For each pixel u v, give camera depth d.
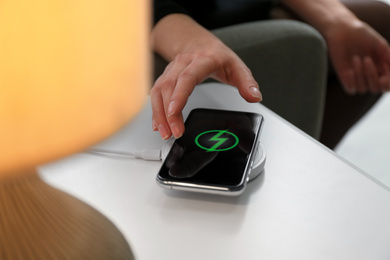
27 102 0.29
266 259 0.45
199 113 0.63
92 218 0.42
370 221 0.49
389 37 1.35
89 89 0.31
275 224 0.49
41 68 0.28
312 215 0.50
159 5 1.01
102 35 0.30
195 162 0.54
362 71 1.25
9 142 0.29
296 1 1.32
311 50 1.06
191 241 0.48
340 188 0.53
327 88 1.35
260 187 0.54
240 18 1.32
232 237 0.48
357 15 1.33
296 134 0.62
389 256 0.45
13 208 0.36
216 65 0.71
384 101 2.00
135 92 0.34
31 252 0.36
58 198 0.40
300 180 0.54
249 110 0.67
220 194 0.51
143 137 0.63
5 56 0.27
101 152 0.60
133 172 0.57
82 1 0.28
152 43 0.97
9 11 0.27
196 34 0.88
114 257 0.40
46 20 0.28
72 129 0.31
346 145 1.73
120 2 0.31
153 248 0.47
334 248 0.46
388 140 1.75
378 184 0.53
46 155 0.31
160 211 0.51
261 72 1.04
